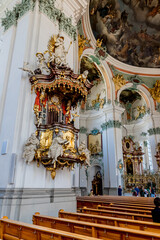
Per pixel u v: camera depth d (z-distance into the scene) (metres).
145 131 19.39
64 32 7.59
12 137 5.18
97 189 16.19
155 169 16.34
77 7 8.39
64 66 5.42
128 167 17.97
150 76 18.72
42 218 3.84
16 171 4.80
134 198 9.40
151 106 18.03
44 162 5.05
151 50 18.11
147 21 16.81
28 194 4.75
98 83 18.78
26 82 5.67
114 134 15.67
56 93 5.97
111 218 3.66
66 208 5.45
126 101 21.47
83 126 18.23
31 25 6.57
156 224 3.15
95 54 15.16
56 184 5.56
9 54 6.80
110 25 15.76
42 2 6.91
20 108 5.46
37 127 5.34
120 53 17.44
